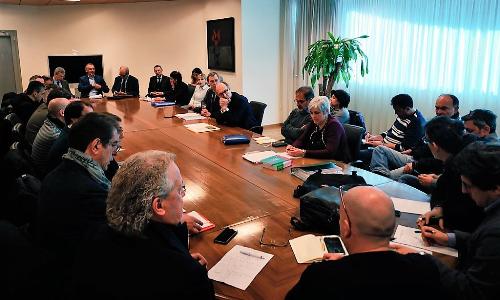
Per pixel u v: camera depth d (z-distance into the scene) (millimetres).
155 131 4203
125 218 1115
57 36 8805
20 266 1540
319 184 2307
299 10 7277
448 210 1906
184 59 8648
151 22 8703
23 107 5016
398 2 5699
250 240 1795
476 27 4883
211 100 5477
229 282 1467
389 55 5930
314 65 6273
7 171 2418
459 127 2133
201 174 2742
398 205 2170
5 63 8547
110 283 1076
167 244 1158
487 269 1323
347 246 1216
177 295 1075
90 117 1895
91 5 8742
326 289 1010
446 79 5266
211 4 7840
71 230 1662
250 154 3189
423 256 1079
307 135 3475
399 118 4152
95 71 8805
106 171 2484
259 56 7410
